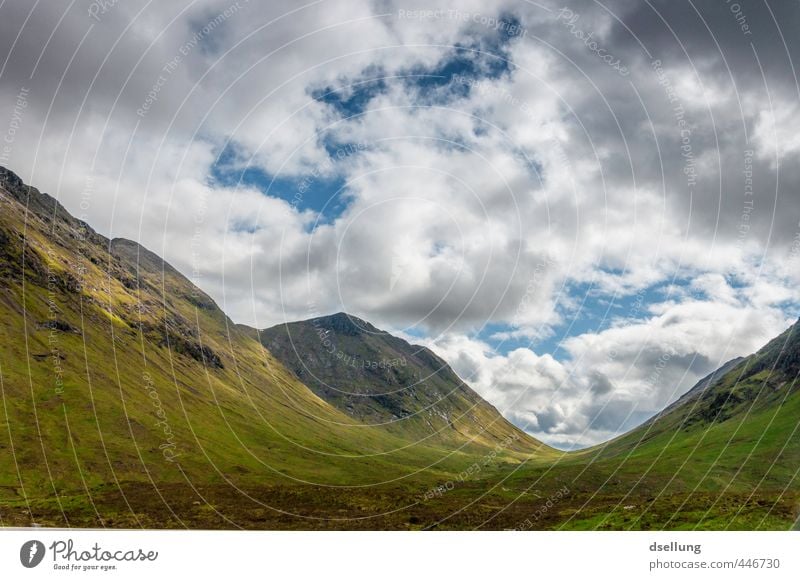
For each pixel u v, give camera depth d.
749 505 45.78
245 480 98.00
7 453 94.19
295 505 61.34
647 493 71.56
